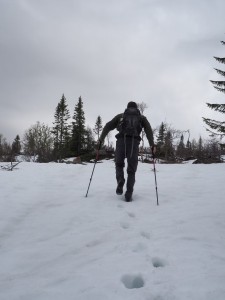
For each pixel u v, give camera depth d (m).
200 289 2.21
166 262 2.73
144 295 2.19
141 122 5.05
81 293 2.25
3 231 3.65
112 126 5.14
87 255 2.99
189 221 3.87
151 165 10.38
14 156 19.11
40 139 29.97
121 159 5.04
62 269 2.70
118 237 3.40
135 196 5.21
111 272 2.55
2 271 2.73
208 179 7.01
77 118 48.25
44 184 6.29
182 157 20.52
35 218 4.14
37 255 3.04
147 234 3.51
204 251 2.90
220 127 22.50
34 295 2.27
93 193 5.40
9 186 5.91
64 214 4.25
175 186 6.21
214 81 23.77
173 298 2.13
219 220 3.89
